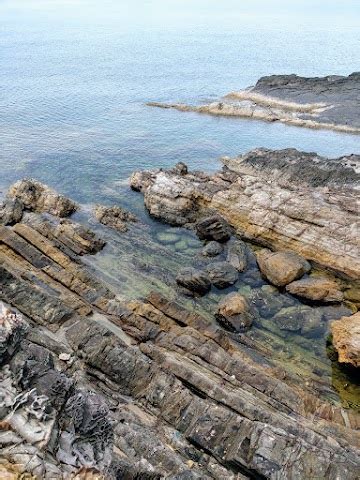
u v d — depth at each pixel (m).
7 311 13.02
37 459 8.96
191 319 26.33
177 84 95.31
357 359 24.14
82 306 26.09
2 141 56.34
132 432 16.77
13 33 197.00
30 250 30.48
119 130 63.38
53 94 83.44
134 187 43.66
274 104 75.94
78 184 45.00
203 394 20.83
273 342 26.81
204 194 38.78
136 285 30.25
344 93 75.81
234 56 134.88
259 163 45.22
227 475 16.83
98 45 158.88
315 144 59.47
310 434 18.94
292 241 34.19
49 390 11.08
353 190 38.25
